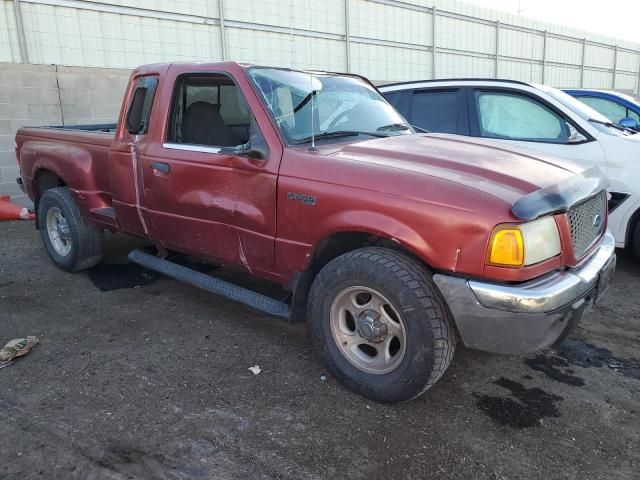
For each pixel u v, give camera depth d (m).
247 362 3.59
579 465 2.62
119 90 9.35
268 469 2.56
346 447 2.73
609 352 3.79
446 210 2.72
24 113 8.33
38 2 8.88
